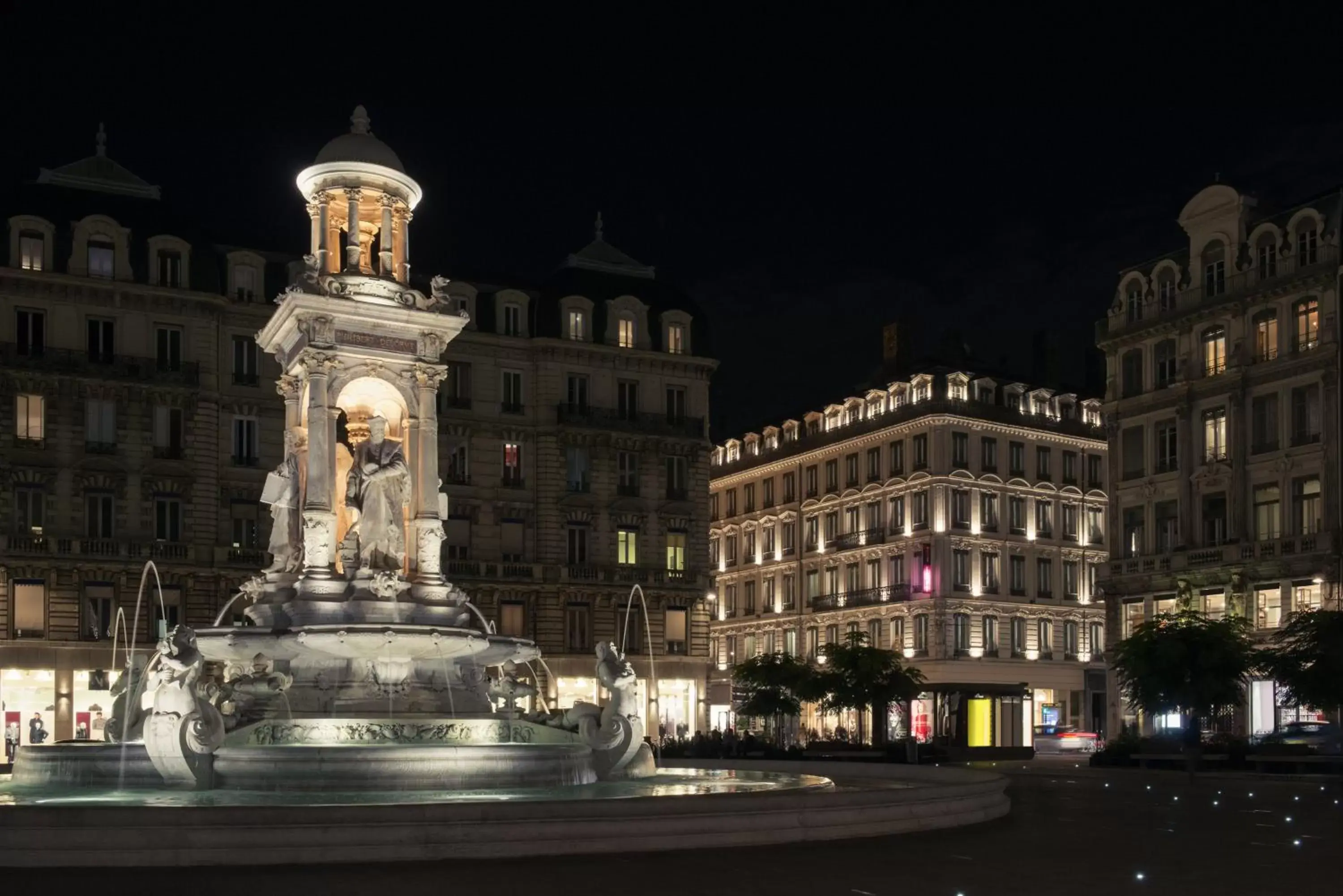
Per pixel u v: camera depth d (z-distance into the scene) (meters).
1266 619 62.69
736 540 111.69
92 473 66.69
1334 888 15.92
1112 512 72.00
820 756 58.62
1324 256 61.53
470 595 75.62
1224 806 29.77
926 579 89.69
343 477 30.20
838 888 15.06
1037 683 91.75
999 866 17.36
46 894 14.10
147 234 69.12
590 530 79.50
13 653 63.69
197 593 68.44
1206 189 67.88
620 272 83.81
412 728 23.86
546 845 17.19
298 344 28.94
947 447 90.25
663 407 82.62
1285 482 62.78
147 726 21.84
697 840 18.12
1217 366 67.00
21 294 66.00
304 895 14.12
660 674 79.94
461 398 77.06
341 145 29.73
